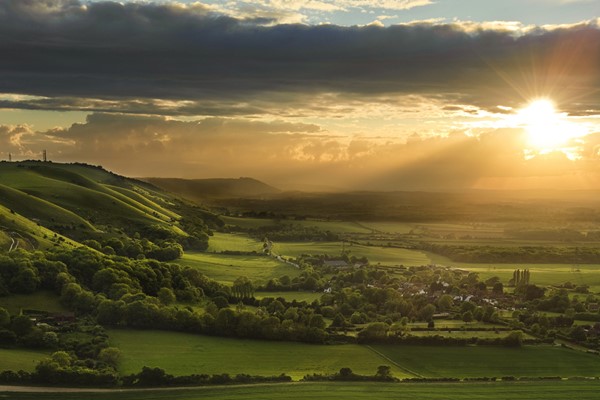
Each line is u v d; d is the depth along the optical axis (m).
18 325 185.38
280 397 162.62
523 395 176.50
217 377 172.25
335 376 181.12
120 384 164.50
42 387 157.62
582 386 185.62
